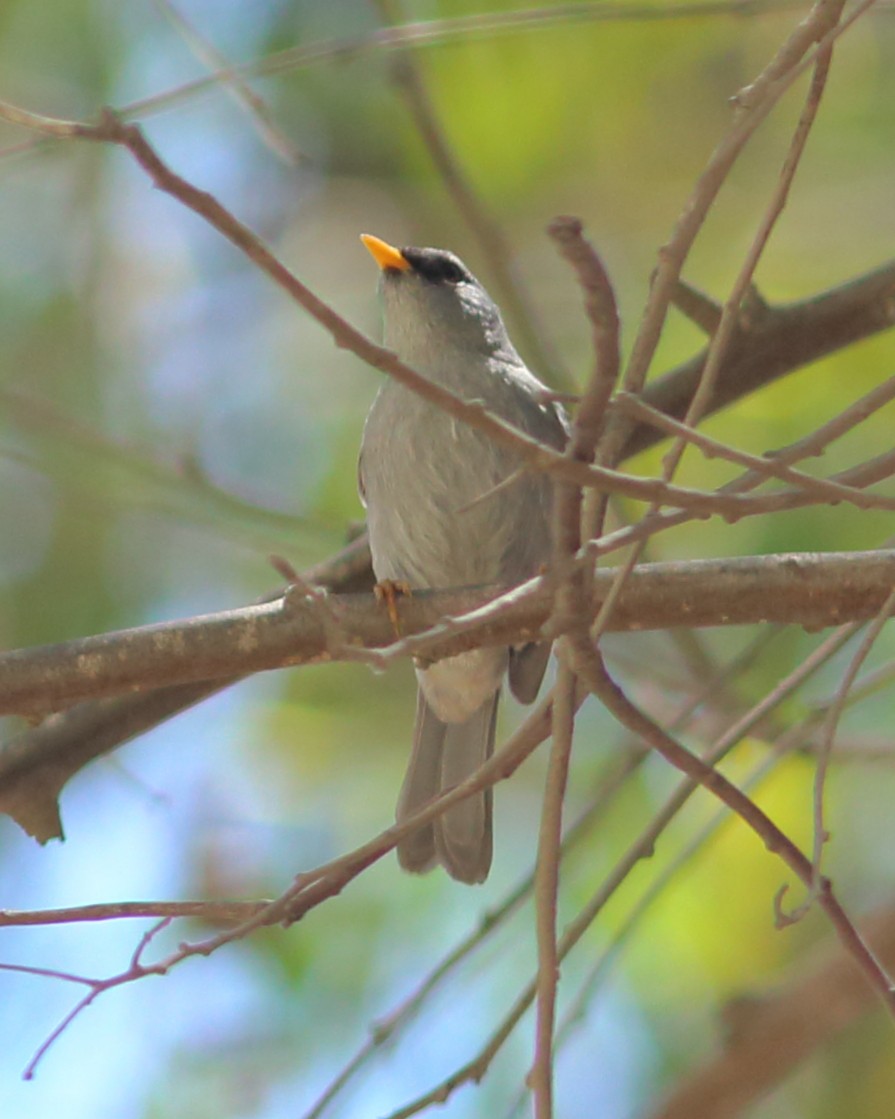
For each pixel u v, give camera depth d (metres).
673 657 11.35
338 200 13.55
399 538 8.88
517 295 9.56
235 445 12.77
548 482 8.77
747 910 10.10
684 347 11.04
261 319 13.57
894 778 10.62
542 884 5.05
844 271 12.01
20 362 12.66
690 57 12.66
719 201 12.62
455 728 9.16
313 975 10.38
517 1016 6.78
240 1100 10.31
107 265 13.22
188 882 11.02
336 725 11.48
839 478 5.48
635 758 8.57
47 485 11.97
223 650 6.77
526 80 12.29
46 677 6.70
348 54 8.71
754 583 6.59
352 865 5.75
